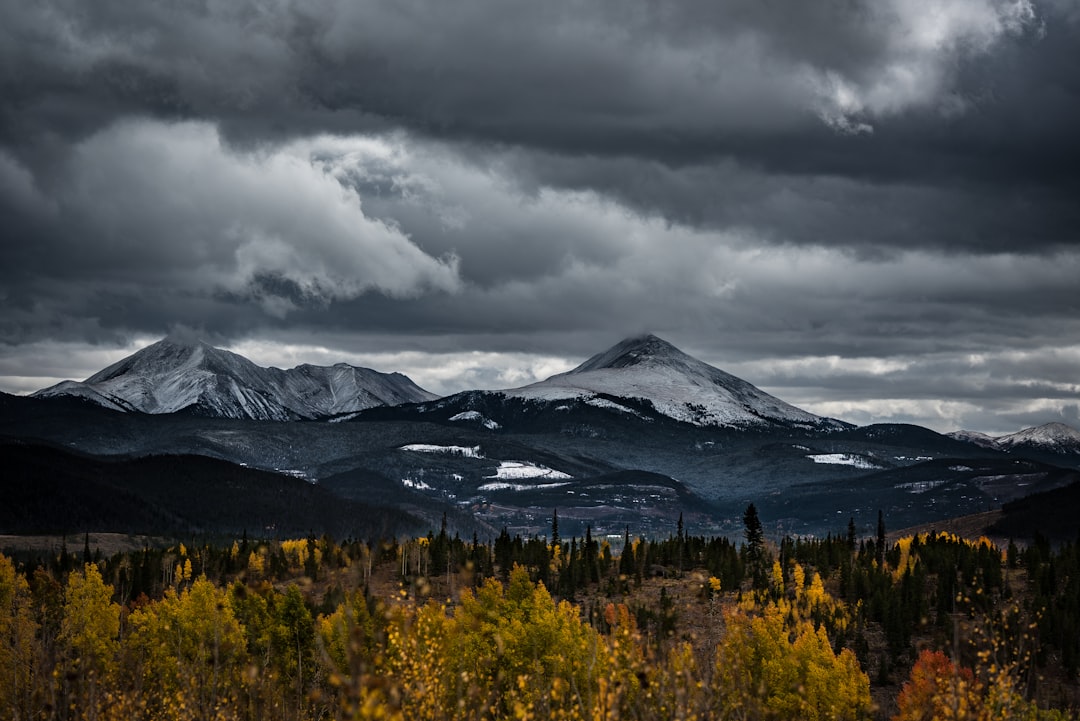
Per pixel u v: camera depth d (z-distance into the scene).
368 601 107.31
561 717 38.62
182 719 45.66
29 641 65.69
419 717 33.28
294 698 54.91
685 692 36.47
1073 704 94.81
